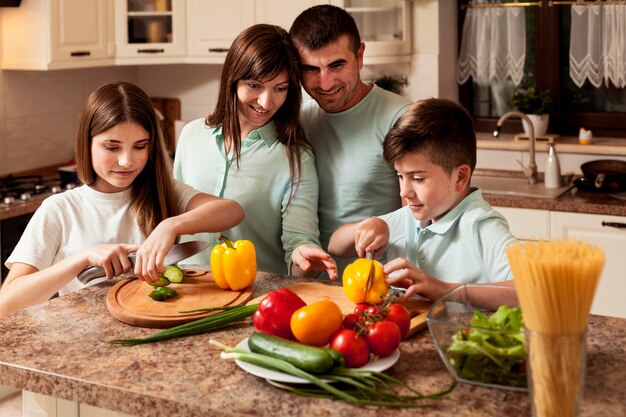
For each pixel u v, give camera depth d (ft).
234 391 4.50
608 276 11.76
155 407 4.46
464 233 6.14
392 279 5.66
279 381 4.55
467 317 4.99
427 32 13.92
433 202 5.92
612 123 13.99
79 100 15.30
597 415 4.19
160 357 4.98
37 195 12.51
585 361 3.97
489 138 14.35
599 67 13.87
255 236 7.64
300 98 7.47
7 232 11.71
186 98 16.07
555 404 3.95
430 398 4.38
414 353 5.01
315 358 4.46
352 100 7.70
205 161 7.73
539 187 12.80
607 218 11.60
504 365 4.42
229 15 14.07
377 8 13.43
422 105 5.88
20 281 6.24
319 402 4.36
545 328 3.89
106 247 6.16
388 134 5.91
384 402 4.33
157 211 6.94
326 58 7.18
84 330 5.45
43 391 4.79
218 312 5.60
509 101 14.26
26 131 14.25
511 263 3.92
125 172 6.58
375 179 7.74
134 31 14.30
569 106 14.44
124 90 6.61
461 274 6.16
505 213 12.28
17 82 13.98
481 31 14.46
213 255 6.07
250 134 7.54
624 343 5.12
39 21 13.04
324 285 6.22
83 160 6.73
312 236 7.41
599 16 13.69
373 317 4.80
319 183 7.95
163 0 14.32
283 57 7.08
